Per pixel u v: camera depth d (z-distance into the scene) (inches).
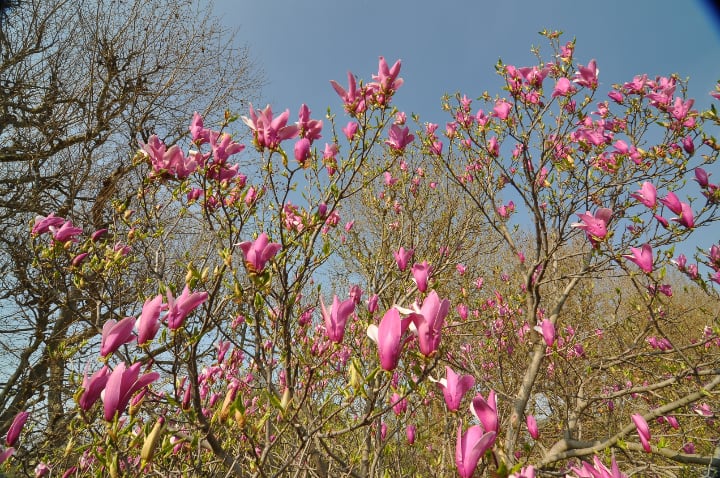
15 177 325.1
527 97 174.6
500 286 267.3
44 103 323.3
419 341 68.9
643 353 169.5
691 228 138.8
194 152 111.5
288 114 103.7
